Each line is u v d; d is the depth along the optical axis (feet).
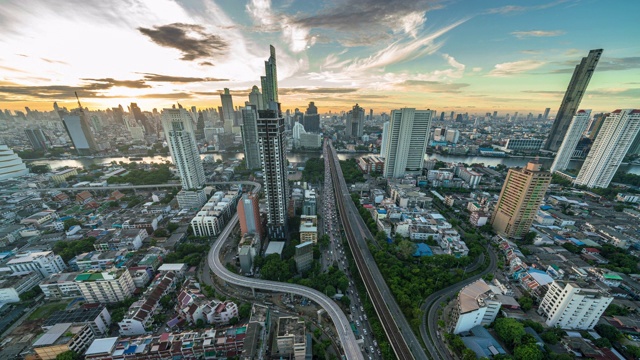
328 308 642.63
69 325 586.04
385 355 542.57
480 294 610.65
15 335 604.90
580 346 541.75
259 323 583.17
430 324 624.18
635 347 535.60
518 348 520.01
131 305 654.94
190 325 638.53
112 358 527.40
